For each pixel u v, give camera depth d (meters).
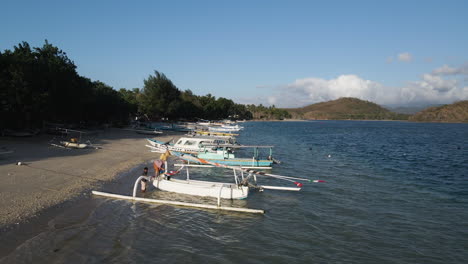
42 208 11.71
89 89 46.59
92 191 14.46
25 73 31.19
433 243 10.84
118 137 41.53
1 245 8.70
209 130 68.88
